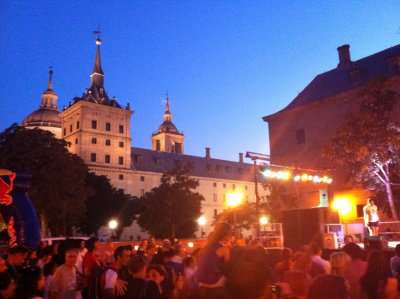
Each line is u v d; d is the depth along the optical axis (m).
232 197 18.67
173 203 58.12
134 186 81.06
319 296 2.97
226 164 105.25
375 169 23.66
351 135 23.09
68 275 6.38
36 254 8.96
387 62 35.62
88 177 64.56
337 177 32.31
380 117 22.77
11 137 43.16
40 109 102.75
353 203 31.05
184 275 7.14
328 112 35.56
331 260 5.94
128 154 81.69
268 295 2.41
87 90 85.38
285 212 14.23
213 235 6.02
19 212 18.33
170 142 120.81
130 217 68.69
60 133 99.62
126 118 83.00
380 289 4.81
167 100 130.62
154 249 10.63
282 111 39.38
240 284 2.40
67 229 50.75
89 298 6.09
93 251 7.14
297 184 35.44
